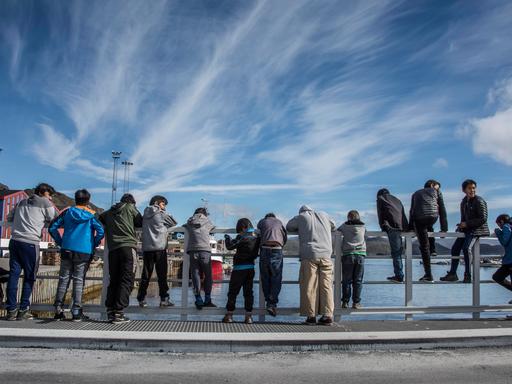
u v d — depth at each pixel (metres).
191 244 7.18
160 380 4.36
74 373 4.52
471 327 6.75
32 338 5.51
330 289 6.90
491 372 4.77
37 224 6.80
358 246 7.31
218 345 5.52
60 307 6.78
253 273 7.03
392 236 7.57
